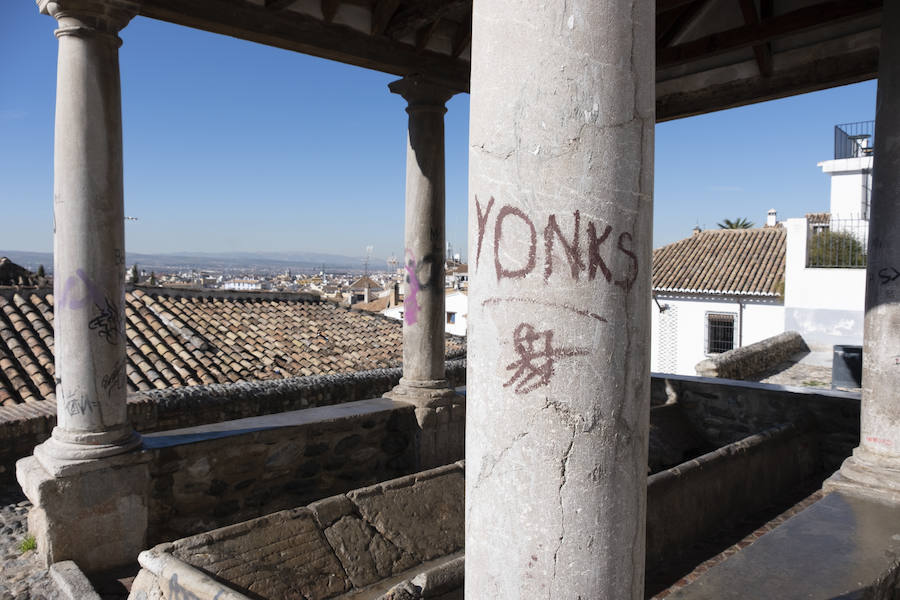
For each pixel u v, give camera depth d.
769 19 4.65
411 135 5.45
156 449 3.93
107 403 3.70
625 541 1.44
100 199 3.64
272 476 4.53
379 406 5.29
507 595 1.42
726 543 4.31
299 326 11.64
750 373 12.23
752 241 19.55
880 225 3.69
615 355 1.41
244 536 3.30
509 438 1.42
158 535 3.96
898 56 3.59
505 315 1.42
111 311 3.71
